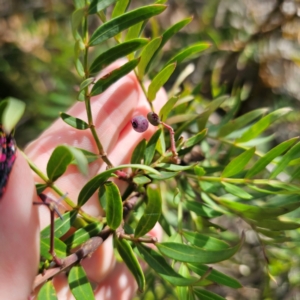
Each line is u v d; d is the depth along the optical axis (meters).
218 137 0.28
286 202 0.23
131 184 0.23
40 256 0.20
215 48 0.46
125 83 0.27
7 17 0.61
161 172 0.22
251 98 0.49
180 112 0.28
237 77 0.46
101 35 0.20
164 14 0.60
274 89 0.49
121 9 0.22
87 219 0.21
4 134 0.16
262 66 0.47
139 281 0.20
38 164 0.26
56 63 0.55
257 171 0.22
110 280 0.32
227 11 0.49
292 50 0.46
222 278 0.20
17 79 0.62
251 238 0.46
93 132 0.21
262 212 0.21
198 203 0.25
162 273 0.19
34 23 0.60
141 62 0.23
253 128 0.25
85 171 0.13
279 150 0.21
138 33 0.23
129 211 0.24
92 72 0.20
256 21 0.47
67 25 0.61
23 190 0.17
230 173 0.22
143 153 0.22
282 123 0.51
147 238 0.20
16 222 0.17
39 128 0.54
